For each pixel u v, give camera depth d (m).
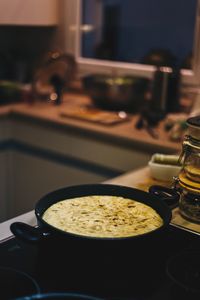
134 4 2.49
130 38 2.55
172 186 1.12
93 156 2.05
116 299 0.70
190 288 0.72
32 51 2.92
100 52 2.70
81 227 0.83
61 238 0.73
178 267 0.78
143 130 1.98
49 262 0.79
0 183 2.38
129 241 0.72
